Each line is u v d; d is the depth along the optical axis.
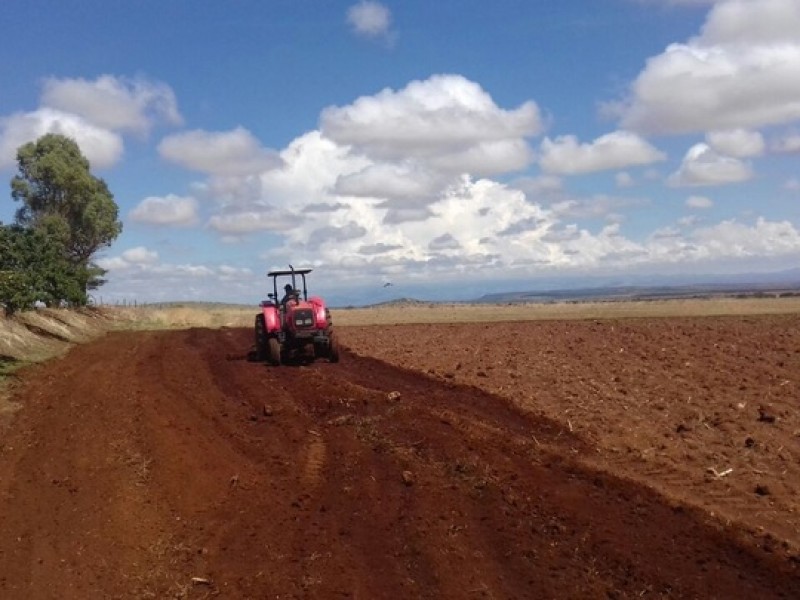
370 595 7.37
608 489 9.80
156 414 14.78
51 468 11.72
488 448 11.49
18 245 35.03
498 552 8.17
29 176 51.91
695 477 10.40
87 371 21.67
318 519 9.29
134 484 10.73
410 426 12.80
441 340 29.12
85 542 8.93
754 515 9.05
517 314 50.81
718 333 27.41
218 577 7.93
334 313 64.19
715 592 7.27
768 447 11.58
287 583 7.69
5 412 15.80
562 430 12.71
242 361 23.23
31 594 7.74
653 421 13.23
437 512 9.23
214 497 10.17
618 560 7.88
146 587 7.81
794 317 37.22
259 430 13.66
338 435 12.69
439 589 7.41
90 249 53.53
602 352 22.09
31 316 32.22
